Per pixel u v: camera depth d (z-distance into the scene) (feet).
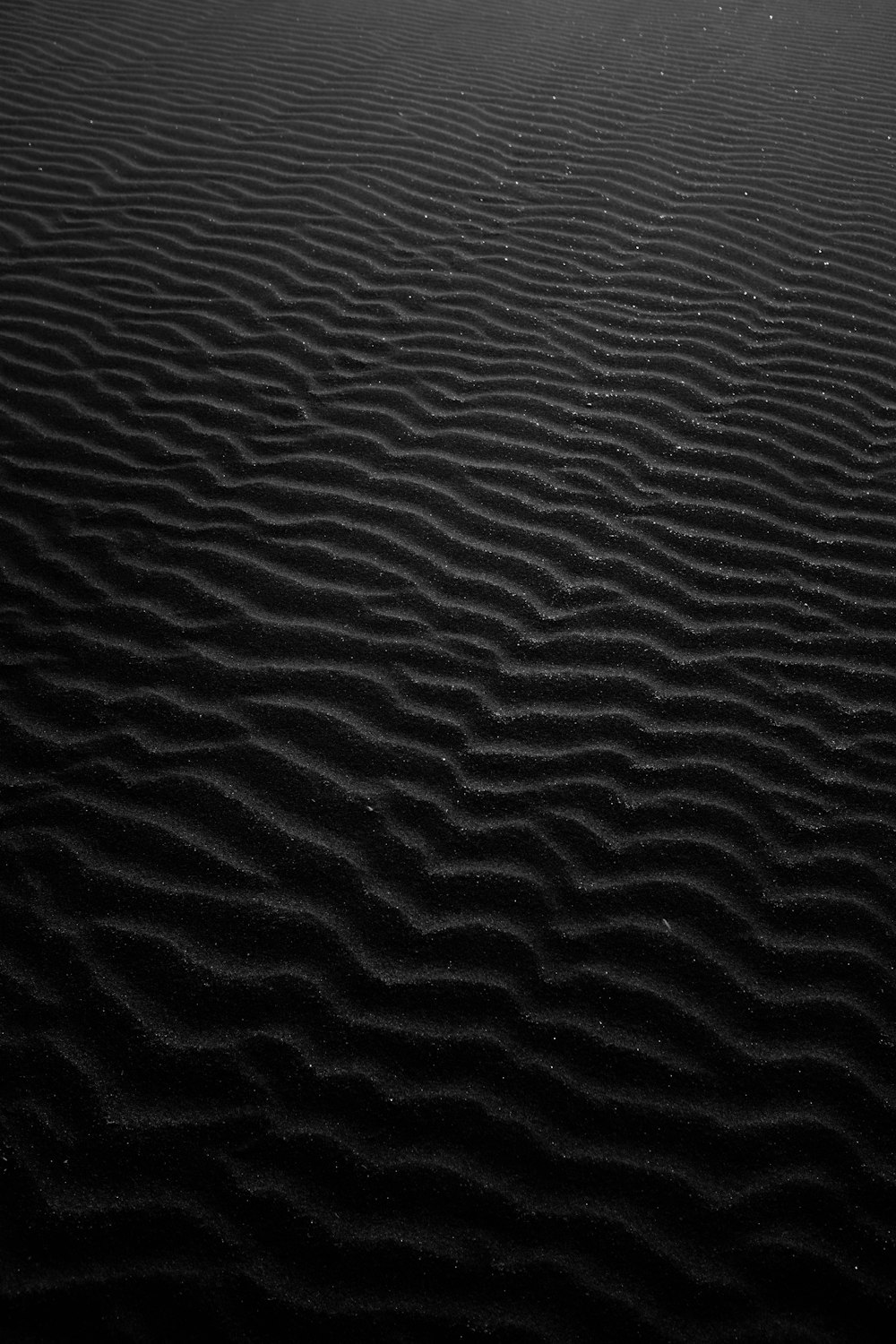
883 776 10.03
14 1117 7.45
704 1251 7.04
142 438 14.12
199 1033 8.00
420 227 19.75
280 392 15.14
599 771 10.00
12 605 11.50
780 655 11.19
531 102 25.90
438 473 13.57
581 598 11.80
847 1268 6.99
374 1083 7.77
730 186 21.70
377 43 29.89
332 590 11.82
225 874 9.05
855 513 13.10
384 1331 6.61
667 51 30.09
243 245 18.95
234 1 32.89
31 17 30.19
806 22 33.19
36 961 8.38
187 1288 6.73
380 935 8.66
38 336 16.11
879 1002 8.38
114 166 21.79
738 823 9.59
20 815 9.42
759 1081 7.89
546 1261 6.96
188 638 11.22
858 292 17.97
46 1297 6.64
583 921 8.82
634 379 15.51
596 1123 7.63
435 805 9.67
